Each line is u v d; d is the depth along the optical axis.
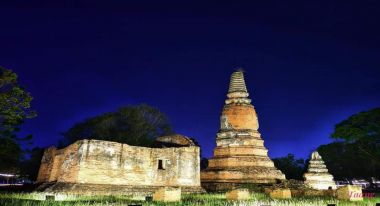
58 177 37.03
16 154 34.19
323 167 55.44
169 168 38.97
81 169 33.28
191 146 41.53
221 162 48.06
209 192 40.34
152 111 61.00
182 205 24.00
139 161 37.28
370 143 51.66
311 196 35.22
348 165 78.44
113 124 57.78
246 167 46.06
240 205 24.00
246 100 52.56
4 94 28.61
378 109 47.88
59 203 22.95
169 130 61.38
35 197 27.91
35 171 54.94
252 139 49.16
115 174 35.22
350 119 50.56
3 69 28.97
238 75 54.44
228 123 50.72
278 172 47.09
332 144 78.00
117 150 36.06
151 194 35.69
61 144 56.41
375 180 82.69
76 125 56.97
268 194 36.31
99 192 33.22
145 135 58.75
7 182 62.31
